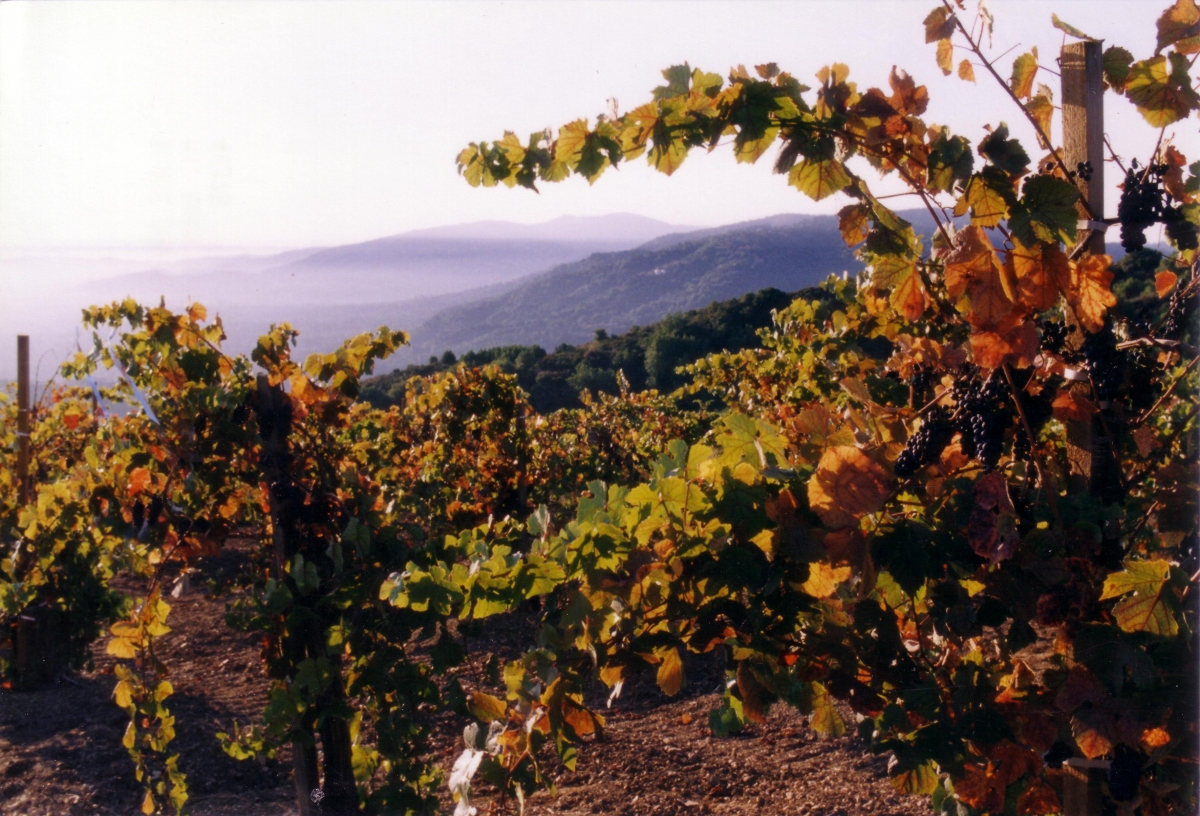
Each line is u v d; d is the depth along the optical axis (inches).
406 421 369.1
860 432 92.1
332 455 155.5
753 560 79.7
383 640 134.2
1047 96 90.5
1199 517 84.6
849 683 83.4
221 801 180.2
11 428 271.4
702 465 85.1
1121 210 81.8
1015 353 75.1
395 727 132.7
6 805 175.2
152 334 150.4
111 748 202.5
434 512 319.3
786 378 292.4
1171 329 86.8
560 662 85.7
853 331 191.0
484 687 229.0
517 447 335.3
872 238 83.4
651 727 214.7
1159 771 75.8
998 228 76.3
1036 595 79.8
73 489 222.5
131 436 166.2
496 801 97.9
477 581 85.5
